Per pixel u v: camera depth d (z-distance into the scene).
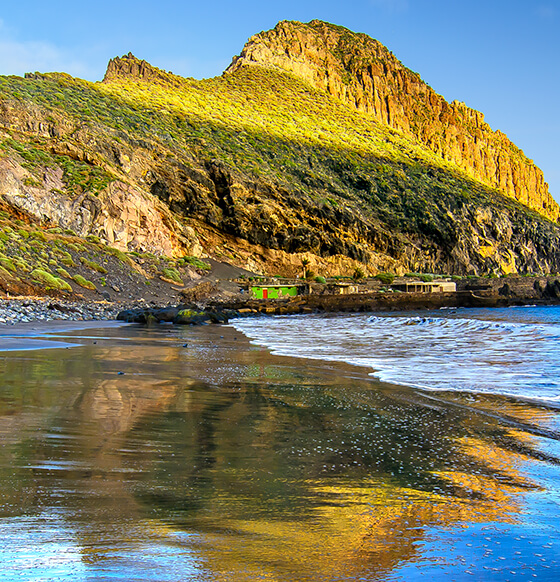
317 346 20.38
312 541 3.33
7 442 5.38
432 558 3.14
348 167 134.88
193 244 84.75
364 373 12.56
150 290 59.22
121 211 73.50
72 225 67.38
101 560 2.88
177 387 9.77
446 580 2.85
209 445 5.72
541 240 147.62
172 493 4.10
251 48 194.62
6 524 3.32
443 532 3.56
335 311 65.06
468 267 125.12
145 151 95.69
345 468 5.05
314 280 88.69
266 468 4.95
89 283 50.44
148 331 26.92
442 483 4.66
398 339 24.00
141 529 3.36
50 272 47.66
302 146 135.38
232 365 13.64
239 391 9.59
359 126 172.62
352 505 4.03
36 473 4.41
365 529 3.56
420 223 124.75
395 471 5.00
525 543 3.39
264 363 14.33
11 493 3.91
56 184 71.06
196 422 6.84
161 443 5.69
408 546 3.31
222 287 73.81
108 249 63.38
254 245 96.69
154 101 125.06
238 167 106.62
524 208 161.62
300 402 8.63
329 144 144.75
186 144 108.81
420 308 71.50
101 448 5.34
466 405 8.59
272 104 162.75
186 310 38.22
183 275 71.69
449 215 131.00
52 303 36.59
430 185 144.00
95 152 83.62
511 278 103.31
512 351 18.03
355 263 105.75
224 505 3.90
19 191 64.31
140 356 14.88
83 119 92.31
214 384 10.33
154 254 74.12
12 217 61.69
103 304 45.94
